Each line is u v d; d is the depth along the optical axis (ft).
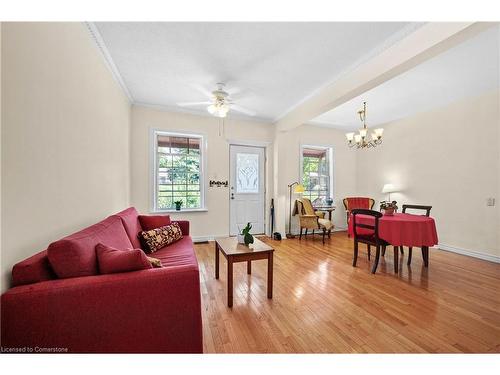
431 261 10.99
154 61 8.43
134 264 3.87
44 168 4.39
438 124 13.44
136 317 3.66
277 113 14.57
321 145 18.25
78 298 3.39
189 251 7.65
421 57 6.53
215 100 10.50
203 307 6.70
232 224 15.62
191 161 14.66
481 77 9.59
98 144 7.38
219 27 6.61
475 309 6.66
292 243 14.44
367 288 7.99
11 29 3.52
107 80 8.35
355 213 10.12
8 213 3.41
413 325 5.88
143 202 13.16
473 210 11.84
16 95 3.62
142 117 13.12
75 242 3.77
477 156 11.71
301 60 8.28
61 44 5.04
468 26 5.30
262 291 7.76
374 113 14.61
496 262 10.88
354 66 8.57
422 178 14.34
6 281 3.34
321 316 6.26
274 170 16.24
